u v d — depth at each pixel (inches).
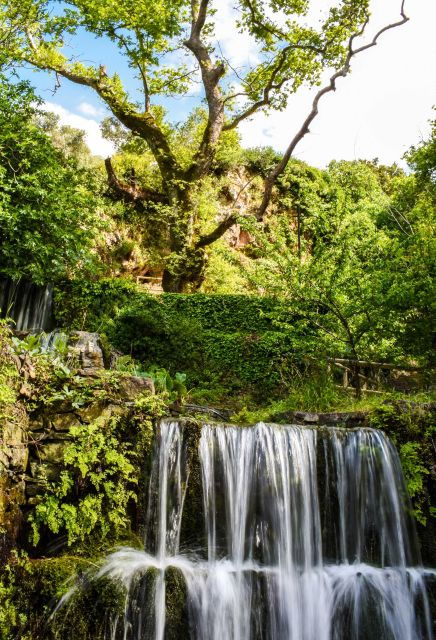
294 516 228.4
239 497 223.6
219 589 200.7
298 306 390.0
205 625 193.5
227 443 228.7
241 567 215.0
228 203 976.3
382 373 399.9
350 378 393.7
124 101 810.2
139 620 182.5
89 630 173.5
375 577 226.1
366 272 363.9
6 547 171.9
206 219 796.6
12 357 192.7
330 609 216.2
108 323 510.6
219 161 992.9
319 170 1051.9
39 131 535.2
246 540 220.2
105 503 201.5
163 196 856.3
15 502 180.9
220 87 828.0
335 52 735.1
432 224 425.4
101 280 560.4
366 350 376.2
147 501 210.7
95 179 703.1
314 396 336.5
